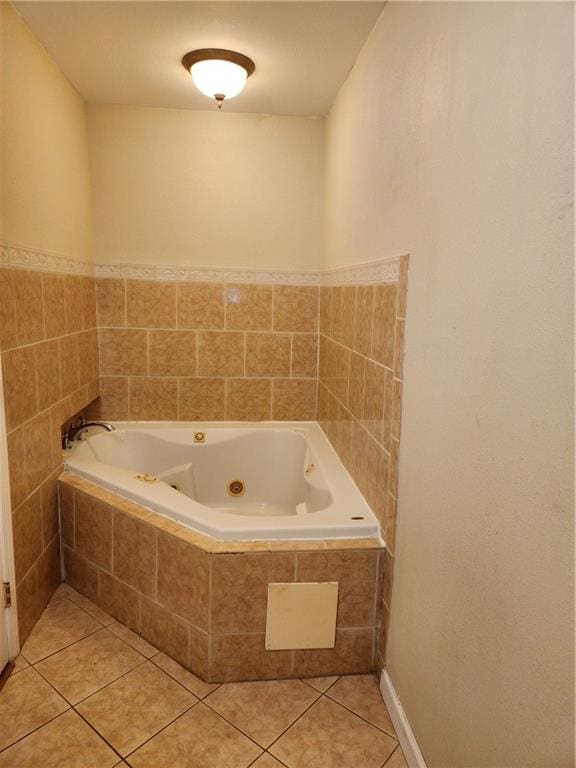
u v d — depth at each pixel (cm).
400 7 151
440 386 118
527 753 82
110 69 218
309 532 168
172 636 177
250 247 281
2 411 163
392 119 157
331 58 204
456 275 110
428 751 126
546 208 77
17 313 174
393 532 155
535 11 80
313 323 291
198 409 293
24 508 182
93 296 270
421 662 131
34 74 191
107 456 256
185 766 138
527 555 83
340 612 168
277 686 167
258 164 274
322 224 278
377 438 173
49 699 159
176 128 266
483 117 98
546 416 77
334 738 147
